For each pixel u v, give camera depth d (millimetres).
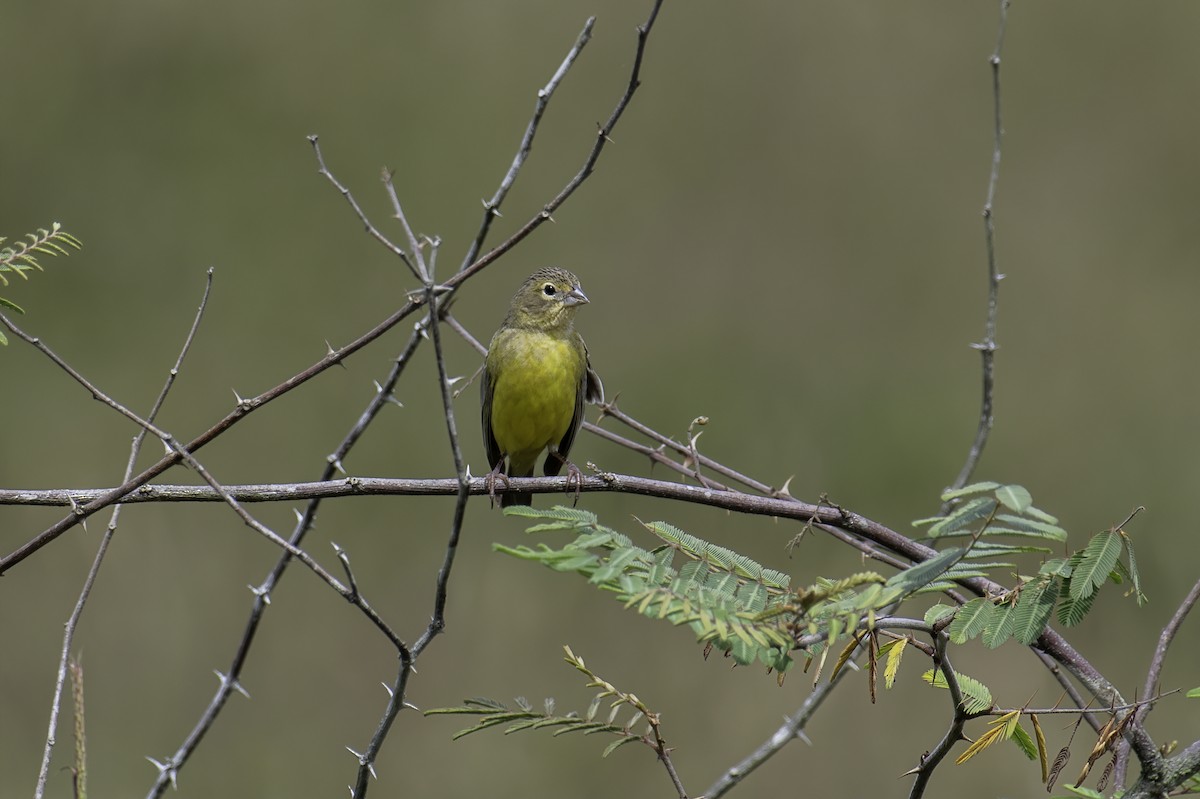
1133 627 12812
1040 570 5078
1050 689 11781
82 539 13914
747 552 14000
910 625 5035
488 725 5309
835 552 13883
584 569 4578
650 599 4520
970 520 4648
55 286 16203
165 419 15430
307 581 14000
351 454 15000
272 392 6305
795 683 12586
